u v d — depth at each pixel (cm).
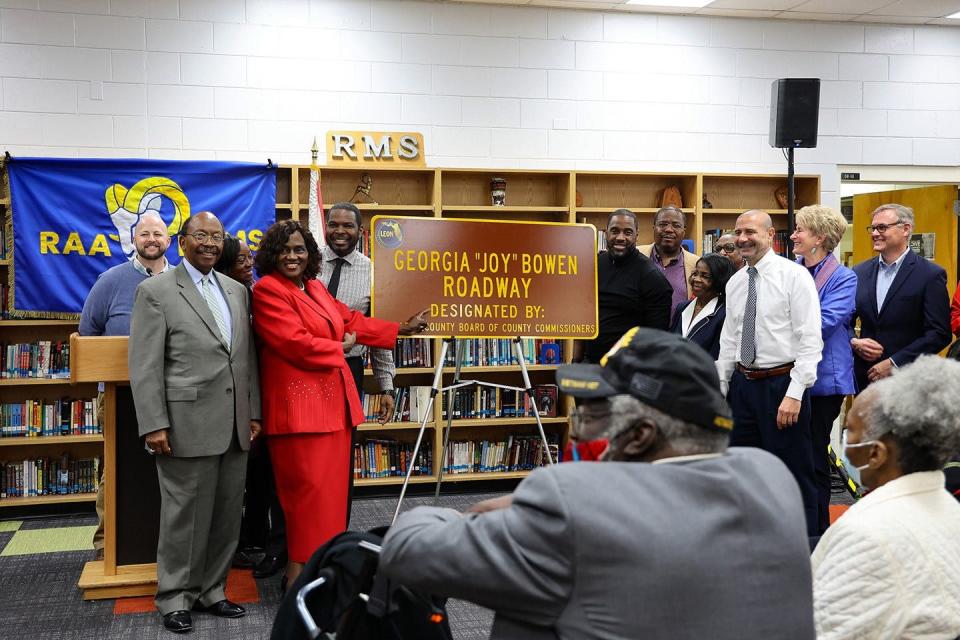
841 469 446
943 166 641
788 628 109
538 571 106
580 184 589
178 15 526
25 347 500
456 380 406
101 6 515
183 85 529
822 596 149
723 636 105
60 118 513
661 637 104
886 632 145
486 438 580
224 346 323
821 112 621
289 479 331
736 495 110
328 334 335
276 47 540
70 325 526
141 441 353
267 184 524
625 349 119
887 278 452
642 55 592
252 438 333
